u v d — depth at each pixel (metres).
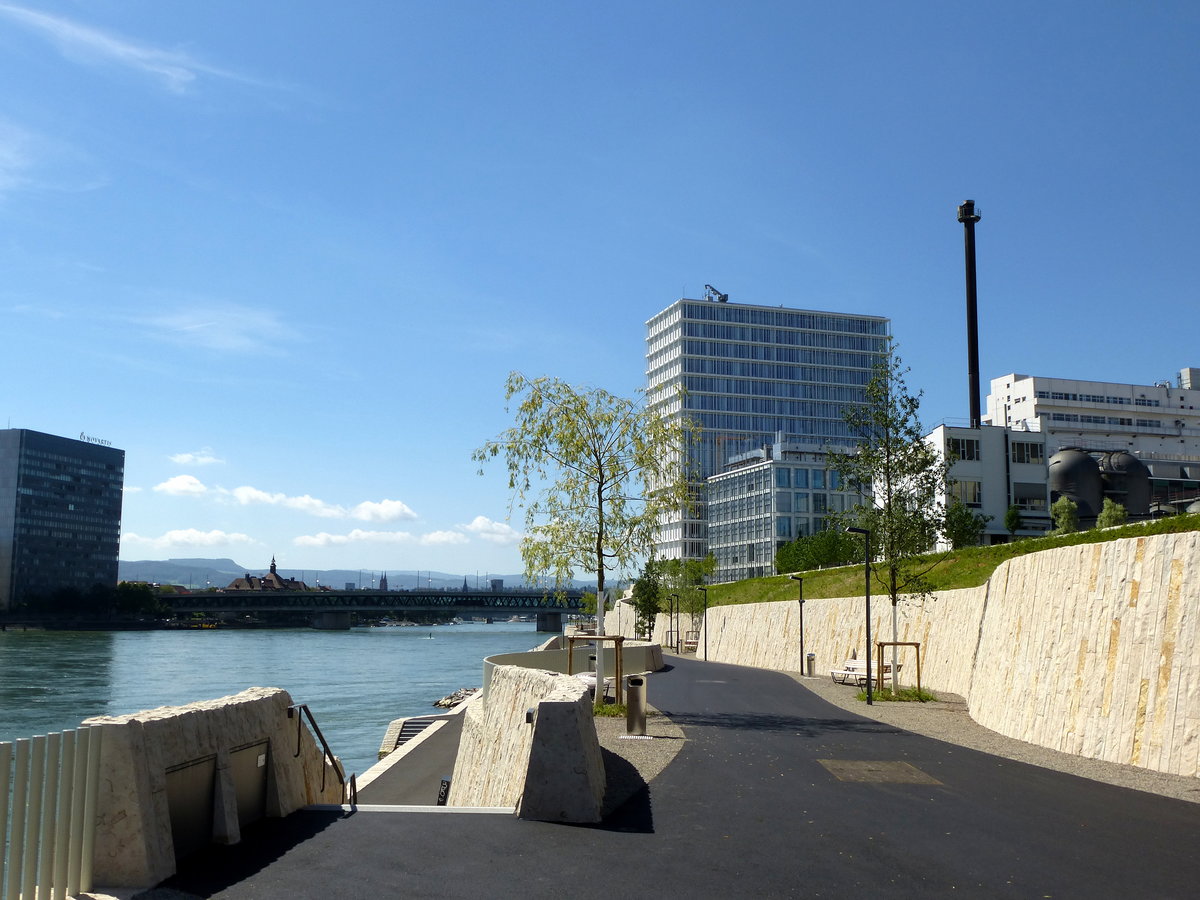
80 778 8.45
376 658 107.69
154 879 8.72
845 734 20.44
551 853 10.05
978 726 22.48
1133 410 122.88
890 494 32.25
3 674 79.00
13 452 194.00
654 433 26.86
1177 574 16.36
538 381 26.92
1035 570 21.44
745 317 154.12
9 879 7.55
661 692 31.59
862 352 157.88
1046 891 8.95
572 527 26.52
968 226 73.75
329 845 10.27
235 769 10.92
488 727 18.83
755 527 113.38
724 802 12.91
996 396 127.56
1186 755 15.31
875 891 8.91
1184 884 9.20
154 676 78.88
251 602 184.00
